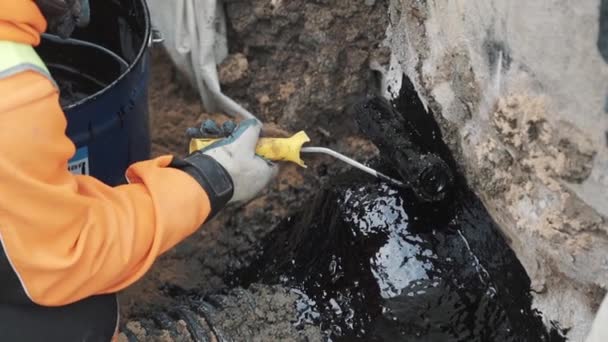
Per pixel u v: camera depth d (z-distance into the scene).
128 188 1.40
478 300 1.65
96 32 2.27
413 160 1.73
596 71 1.21
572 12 1.22
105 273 1.32
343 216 1.87
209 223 2.29
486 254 1.67
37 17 1.23
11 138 1.17
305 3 2.23
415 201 1.80
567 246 1.40
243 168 1.56
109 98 1.88
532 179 1.45
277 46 2.32
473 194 1.70
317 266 1.85
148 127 2.19
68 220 1.26
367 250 1.78
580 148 1.29
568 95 1.29
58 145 1.23
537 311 1.56
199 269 2.23
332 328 1.73
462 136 1.68
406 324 1.67
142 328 1.75
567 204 1.38
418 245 1.74
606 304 1.24
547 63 1.31
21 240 1.23
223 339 1.72
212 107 2.46
